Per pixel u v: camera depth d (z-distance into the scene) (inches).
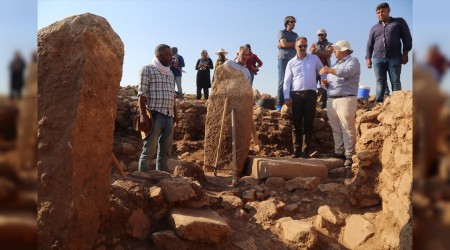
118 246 138.6
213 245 146.9
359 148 198.4
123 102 410.6
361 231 168.1
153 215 154.4
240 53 268.2
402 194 153.6
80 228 120.6
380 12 276.5
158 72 199.0
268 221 178.1
